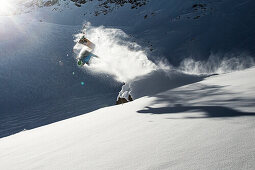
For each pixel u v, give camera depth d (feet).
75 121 14.80
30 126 33.47
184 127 7.14
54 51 66.23
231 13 64.75
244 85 12.12
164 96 15.48
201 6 75.25
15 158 8.31
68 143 8.79
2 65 61.46
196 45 54.85
